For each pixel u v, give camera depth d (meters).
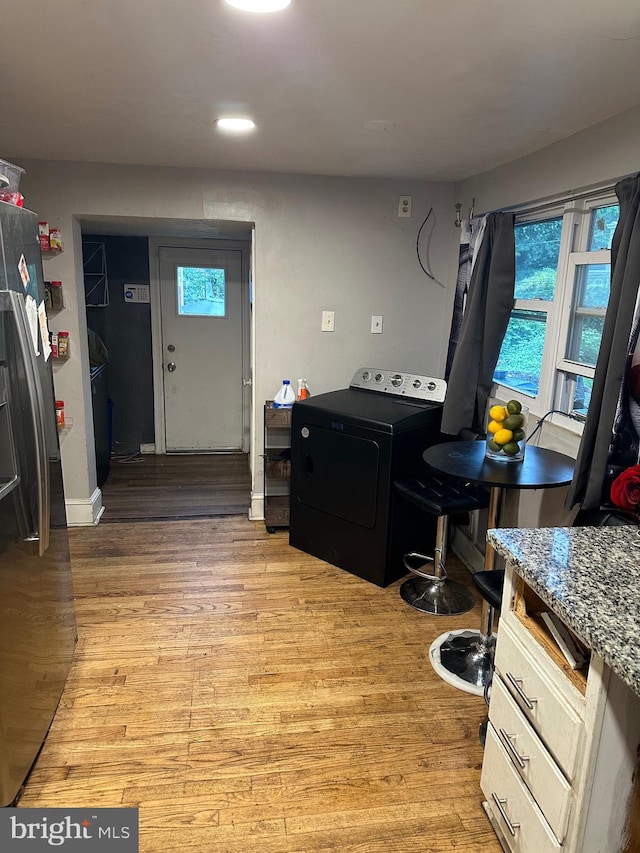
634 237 1.73
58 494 2.11
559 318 2.45
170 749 1.91
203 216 3.30
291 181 3.33
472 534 3.19
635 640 1.09
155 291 4.84
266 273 3.44
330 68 1.68
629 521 1.79
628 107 1.96
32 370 1.68
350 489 2.97
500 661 1.57
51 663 1.99
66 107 2.09
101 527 3.62
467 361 2.87
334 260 3.48
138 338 4.99
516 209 2.76
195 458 5.09
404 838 1.63
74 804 1.70
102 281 4.80
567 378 2.49
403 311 3.62
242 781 1.80
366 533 2.96
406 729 2.02
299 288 3.49
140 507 3.95
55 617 2.04
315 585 2.96
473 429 3.04
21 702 1.70
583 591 1.25
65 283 3.28
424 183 3.45
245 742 1.95
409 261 3.55
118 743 1.92
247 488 4.36
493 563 2.34
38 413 1.72
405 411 2.95
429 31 1.42
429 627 2.62
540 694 1.37
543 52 1.54
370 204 3.43
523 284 2.88
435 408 3.02
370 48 1.54
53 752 1.88
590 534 1.54
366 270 3.52
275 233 3.39
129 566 3.12
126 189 3.20
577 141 2.27
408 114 2.10
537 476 2.06
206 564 3.16
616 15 1.32
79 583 2.93
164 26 1.42
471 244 3.05
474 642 2.45
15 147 2.78
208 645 2.45
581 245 2.35
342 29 1.43
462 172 3.12
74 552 3.27
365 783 1.80
